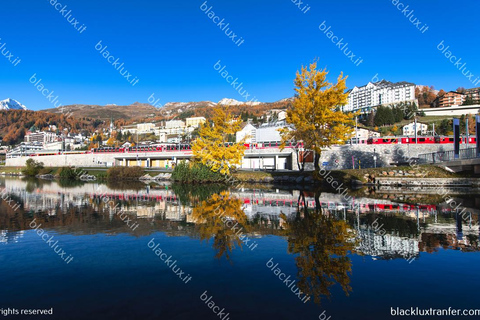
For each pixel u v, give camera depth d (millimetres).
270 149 58344
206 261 8711
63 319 5520
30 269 8164
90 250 9883
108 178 62156
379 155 51562
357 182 36594
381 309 5785
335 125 33938
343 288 6766
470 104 142375
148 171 65312
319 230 12625
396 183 35375
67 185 45375
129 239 11305
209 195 28516
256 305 5992
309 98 33656
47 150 123250
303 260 8734
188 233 12219
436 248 9867
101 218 15906
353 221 14523
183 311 5766
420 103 191500
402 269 7930
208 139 46469
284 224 13930
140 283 7148
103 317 5578
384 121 125312
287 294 6492
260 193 29906
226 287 6887
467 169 34875
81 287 6945
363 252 9469
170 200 24438
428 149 50406
